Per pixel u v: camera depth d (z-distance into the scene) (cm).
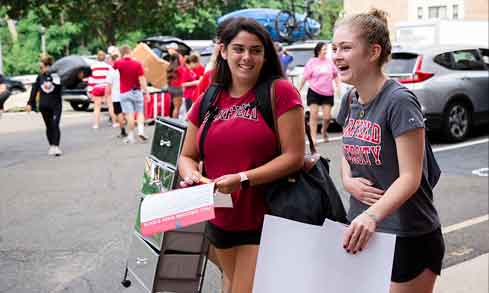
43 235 685
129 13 2577
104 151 1246
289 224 292
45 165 1108
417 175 290
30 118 2014
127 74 1335
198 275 409
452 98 1228
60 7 2489
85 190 899
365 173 310
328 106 1246
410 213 306
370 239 278
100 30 2639
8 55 4875
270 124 333
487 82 1280
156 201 310
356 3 3133
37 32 4850
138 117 1366
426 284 315
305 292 288
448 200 804
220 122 341
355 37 299
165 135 406
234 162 337
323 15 3219
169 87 1534
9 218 757
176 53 1537
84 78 2247
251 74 335
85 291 530
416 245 308
